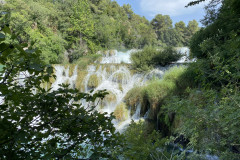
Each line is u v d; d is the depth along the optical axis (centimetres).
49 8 2258
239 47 229
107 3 4294
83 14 2145
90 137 97
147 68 932
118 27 2877
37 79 91
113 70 1059
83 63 1227
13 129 73
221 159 189
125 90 913
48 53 1512
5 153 74
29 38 1542
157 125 614
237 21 447
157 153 250
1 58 70
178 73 680
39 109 89
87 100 101
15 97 82
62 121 91
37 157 79
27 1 1973
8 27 65
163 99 600
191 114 234
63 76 1184
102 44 2312
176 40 5569
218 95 224
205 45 289
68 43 1948
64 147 99
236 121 167
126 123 701
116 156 102
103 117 99
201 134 216
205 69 256
